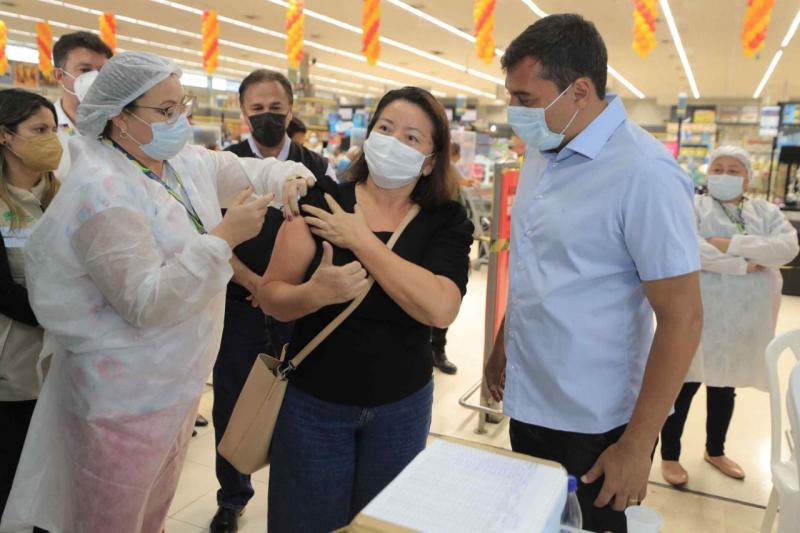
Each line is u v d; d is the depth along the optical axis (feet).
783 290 23.48
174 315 4.96
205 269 4.89
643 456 4.29
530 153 5.33
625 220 4.33
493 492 2.91
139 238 4.84
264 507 8.67
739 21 33.94
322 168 9.46
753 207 9.91
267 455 5.35
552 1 31.53
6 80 31.81
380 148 4.99
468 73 61.72
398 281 4.75
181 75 5.42
